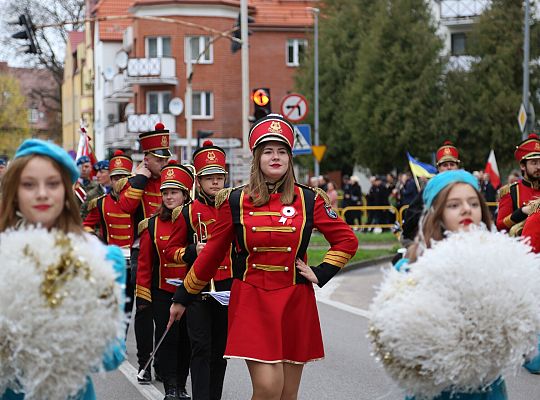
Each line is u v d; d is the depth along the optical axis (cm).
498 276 436
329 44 4934
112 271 430
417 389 449
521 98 4084
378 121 4312
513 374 448
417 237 488
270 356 622
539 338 462
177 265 892
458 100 4181
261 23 5547
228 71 5491
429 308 432
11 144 8256
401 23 4281
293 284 638
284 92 5603
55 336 410
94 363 424
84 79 7438
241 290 639
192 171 995
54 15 6788
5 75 8331
